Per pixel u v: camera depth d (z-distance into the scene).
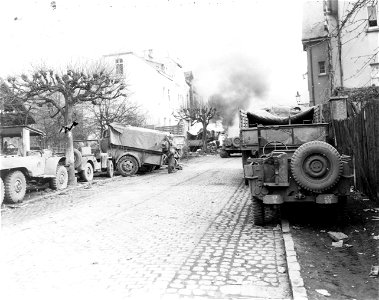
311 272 4.64
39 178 13.61
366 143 8.65
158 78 39.62
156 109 38.41
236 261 5.18
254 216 7.28
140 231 7.23
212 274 4.71
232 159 31.12
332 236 6.06
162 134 20.48
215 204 9.95
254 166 7.12
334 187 6.78
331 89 21.19
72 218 8.87
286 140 9.59
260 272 4.73
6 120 19.72
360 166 9.21
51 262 5.49
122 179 18.61
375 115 8.01
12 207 10.91
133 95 36.91
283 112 12.71
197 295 4.09
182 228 7.33
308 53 25.42
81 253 5.89
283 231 6.56
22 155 13.13
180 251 5.75
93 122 27.73
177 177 18.00
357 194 9.35
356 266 4.83
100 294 4.23
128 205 10.34
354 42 19.86
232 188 13.08
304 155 6.69
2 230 7.77
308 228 6.84
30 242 6.71
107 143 20.39
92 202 11.28
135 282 4.54
